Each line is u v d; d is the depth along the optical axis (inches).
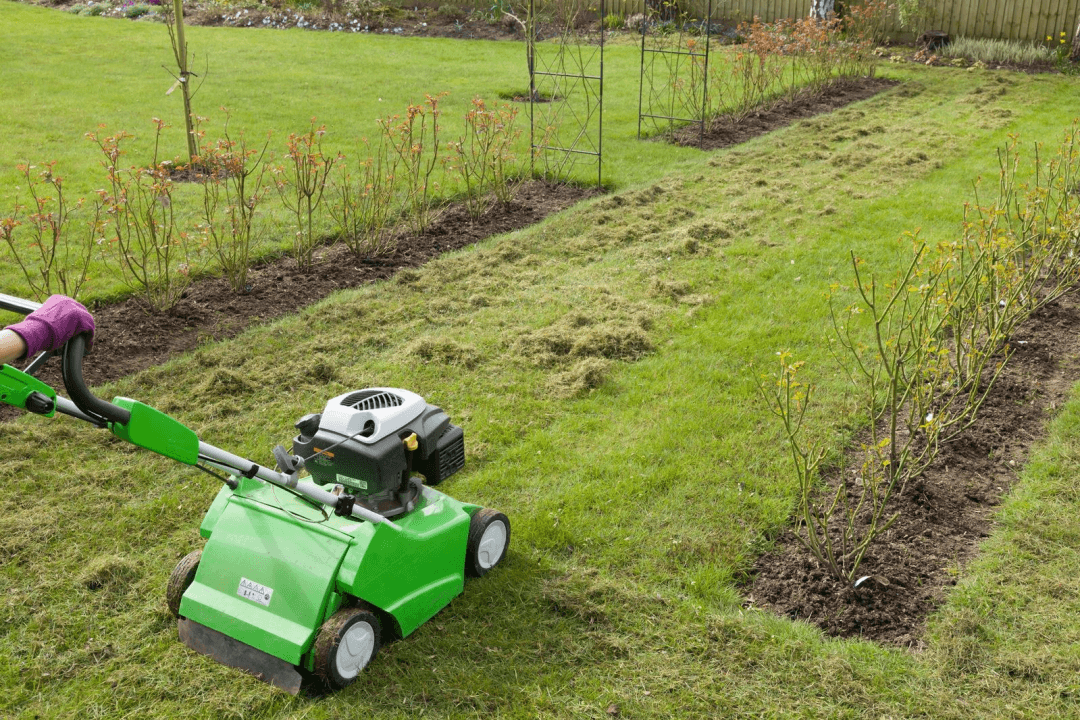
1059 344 268.8
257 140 501.7
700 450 218.1
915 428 199.3
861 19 756.0
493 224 384.2
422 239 365.7
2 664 152.1
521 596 167.8
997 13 784.9
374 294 310.5
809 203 404.5
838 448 218.1
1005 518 190.7
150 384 249.1
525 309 299.1
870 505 196.5
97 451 216.1
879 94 636.7
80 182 420.8
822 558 175.6
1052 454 213.6
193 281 320.5
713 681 148.6
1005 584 171.0
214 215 382.6
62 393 243.8
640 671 150.5
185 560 157.9
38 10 958.4
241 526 152.3
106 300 301.1
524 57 767.7
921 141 506.3
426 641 155.9
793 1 853.2
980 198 402.3
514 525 189.5
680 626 160.6
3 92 598.5
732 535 186.5
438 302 301.9
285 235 362.9
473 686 146.3
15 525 187.5
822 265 332.8
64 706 143.1
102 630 160.1
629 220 384.2
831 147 501.7
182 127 525.3
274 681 143.9
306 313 294.0
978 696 145.6
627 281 321.4
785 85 659.4
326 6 964.6
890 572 175.3
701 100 609.9
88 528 188.2
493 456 216.8
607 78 685.9
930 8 812.0
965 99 610.9
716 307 299.9
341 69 711.7
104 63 707.4
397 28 902.4
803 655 154.2
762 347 270.8
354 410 153.9
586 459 214.4
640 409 237.6
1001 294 273.7
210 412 234.1
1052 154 466.3
